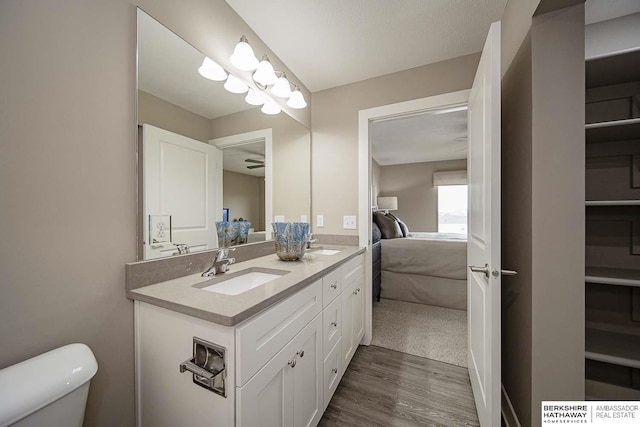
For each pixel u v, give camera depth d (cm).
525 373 113
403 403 142
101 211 86
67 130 78
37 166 72
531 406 104
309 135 229
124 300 92
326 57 182
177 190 117
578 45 97
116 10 91
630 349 114
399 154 521
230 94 147
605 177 133
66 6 77
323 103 226
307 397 110
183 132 120
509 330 139
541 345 102
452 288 286
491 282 105
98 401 85
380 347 203
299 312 104
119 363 90
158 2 105
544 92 100
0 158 65
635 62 109
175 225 116
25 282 70
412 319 256
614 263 130
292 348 98
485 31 157
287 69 194
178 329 82
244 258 152
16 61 68
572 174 98
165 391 86
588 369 128
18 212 69
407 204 609
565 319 99
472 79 177
